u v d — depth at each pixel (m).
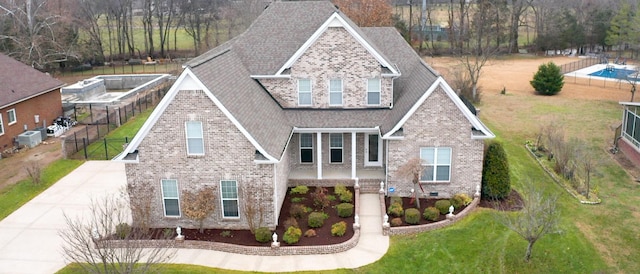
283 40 29.83
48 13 68.88
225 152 22.20
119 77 63.22
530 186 22.69
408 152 25.53
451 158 25.48
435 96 24.52
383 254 21.12
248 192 22.52
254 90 26.62
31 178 29.52
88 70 76.75
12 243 22.27
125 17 87.19
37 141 37.16
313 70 27.67
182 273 19.73
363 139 28.64
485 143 26.77
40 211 25.47
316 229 22.86
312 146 28.98
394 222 23.12
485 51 60.03
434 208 24.06
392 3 110.19
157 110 21.72
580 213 25.22
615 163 32.47
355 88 27.86
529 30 106.75
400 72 29.53
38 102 39.47
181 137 22.17
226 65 25.92
